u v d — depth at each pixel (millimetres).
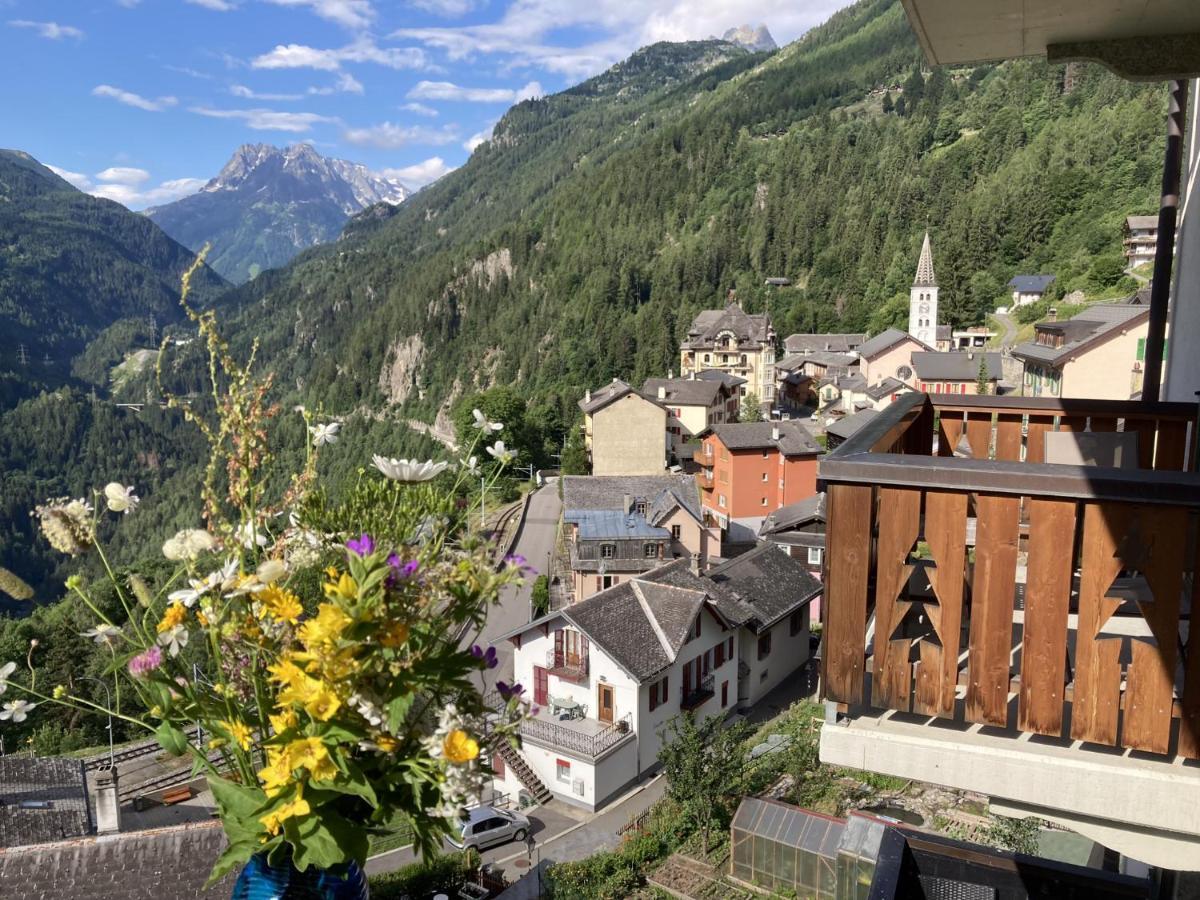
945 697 3240
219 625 2090
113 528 86562
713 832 19359
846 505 3324
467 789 1919
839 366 92750
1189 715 2898
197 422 2260
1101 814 3049
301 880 2074
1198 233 6934
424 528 2230
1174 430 5461
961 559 3180
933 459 3244
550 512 55719
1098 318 59156
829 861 16516
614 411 62906
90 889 12781
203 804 24656
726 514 48781
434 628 2084
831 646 3404
